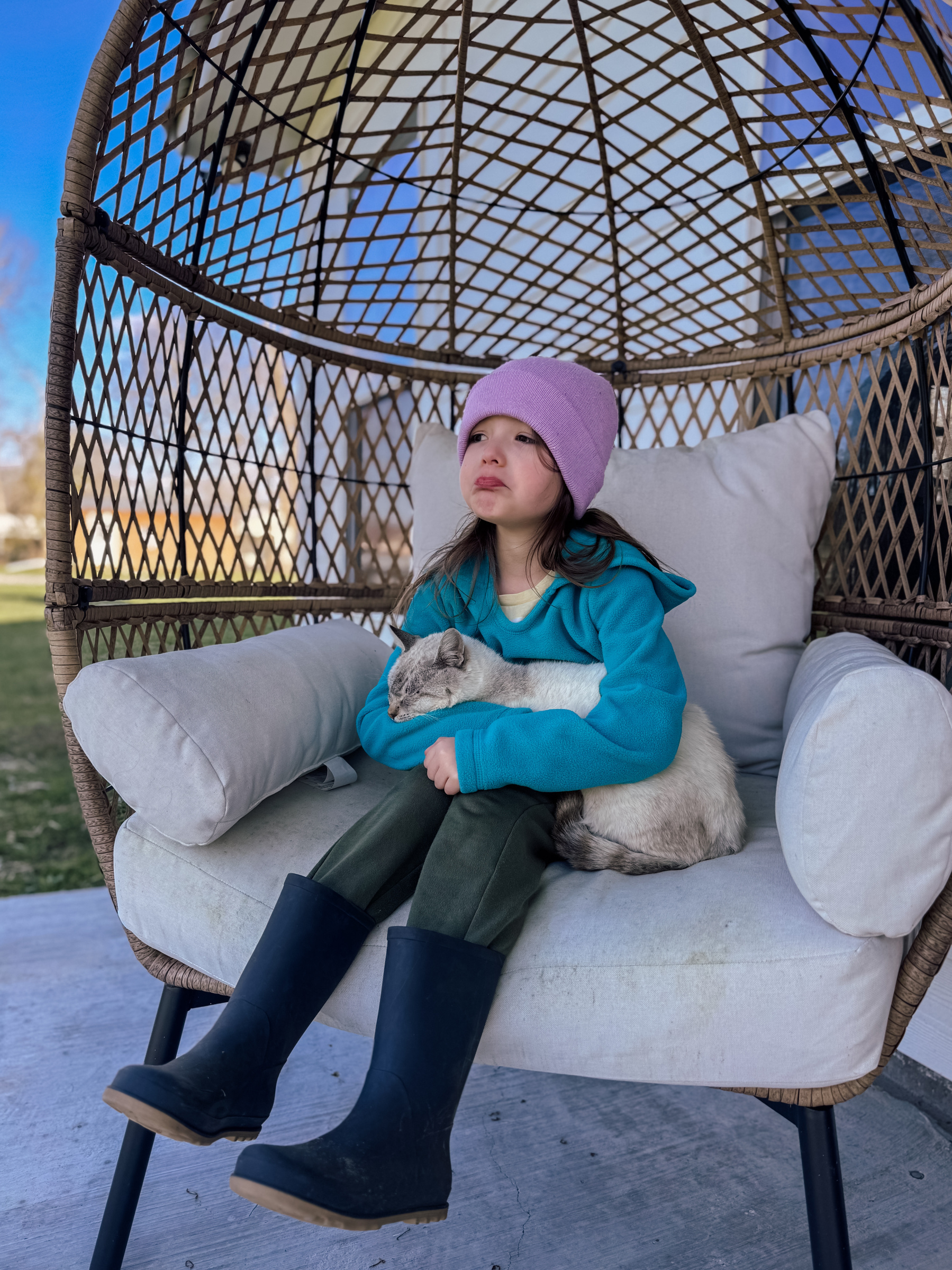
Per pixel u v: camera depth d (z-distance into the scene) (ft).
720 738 5.46
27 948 8.03
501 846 3.87
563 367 5.07
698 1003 3.43
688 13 5.86
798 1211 4.85
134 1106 2.96
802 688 4.85
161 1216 4.79
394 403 8.39
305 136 6.17
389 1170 2.99
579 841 4.33
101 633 5.13
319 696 5.11
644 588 4.87
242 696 4.46
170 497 6.37
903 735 3.27
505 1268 4.42
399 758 4.91
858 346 6.48
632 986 3.51
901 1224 4.78
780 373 7.20
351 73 5.98
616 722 4.14
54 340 4.63
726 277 7.33
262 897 4.08
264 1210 4.85
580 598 4.99
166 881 4.25
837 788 3.31
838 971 3.33
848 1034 3.34
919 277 6.01
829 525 6.92
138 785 4.07
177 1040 4.53
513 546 5.33
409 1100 3.15
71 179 4.55
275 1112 5.74
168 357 6.09
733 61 8.89
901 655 6.00
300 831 4.50
